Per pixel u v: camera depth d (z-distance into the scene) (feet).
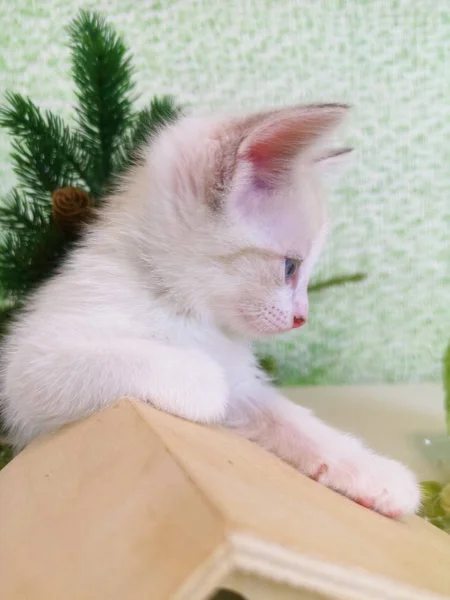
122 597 0.67
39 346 1.04
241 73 1.67
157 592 0.65
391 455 1.48
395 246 1.72
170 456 0.78
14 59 1.65
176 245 1.12
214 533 0.66
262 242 1.13
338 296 1.72
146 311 1.11
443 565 0.89
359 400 1.69
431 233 1.72
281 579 0.69
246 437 1.15
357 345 1.75
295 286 1.19
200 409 0.99
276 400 1.22
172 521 0.71
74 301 1.11
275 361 1.61
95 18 1.34
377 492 1.04
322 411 1.64
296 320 1.19
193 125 1.17
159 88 1.67
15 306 1.23
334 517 0.86
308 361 1.75
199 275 1.12
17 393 1.04
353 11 1.65
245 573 0.67
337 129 1.20
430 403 1.68
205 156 1.10
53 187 1.24
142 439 0.82
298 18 1.66
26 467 0.90
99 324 1.07
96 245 1.16
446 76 1.67
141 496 0.76
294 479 0.97
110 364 0.99
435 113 1.68
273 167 1.13
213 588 0.65
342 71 1.67
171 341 1.11
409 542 0.93
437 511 1.27
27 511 0.83
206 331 1.16
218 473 0.79
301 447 1.11
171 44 1.66
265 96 1.68
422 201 1.70
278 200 1.15
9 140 1.57
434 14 1.65
